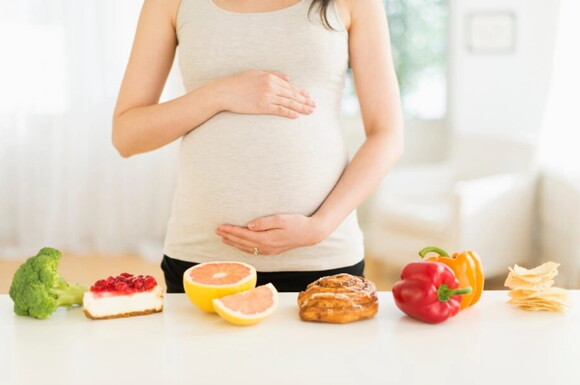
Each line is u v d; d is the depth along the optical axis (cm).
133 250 489
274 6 138
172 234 146
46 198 478
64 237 483
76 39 467
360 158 137
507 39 469
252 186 136
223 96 134
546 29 455
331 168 139
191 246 142
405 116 509
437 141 511
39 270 107
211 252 139
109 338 98
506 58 471
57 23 464
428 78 506
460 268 111
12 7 457
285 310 111
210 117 138
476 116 485
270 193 135
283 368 87
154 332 101
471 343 97
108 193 482
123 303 108
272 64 138
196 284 108
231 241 134
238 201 136
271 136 135
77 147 477
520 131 471
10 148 472
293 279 137
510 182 354
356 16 140
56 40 466
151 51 144
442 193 409
